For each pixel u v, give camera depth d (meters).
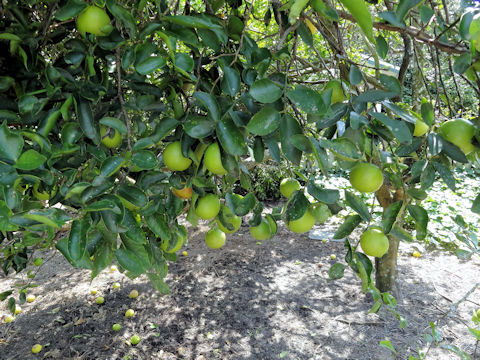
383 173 1.29
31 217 0.85
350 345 3.35
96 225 1.16
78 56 1.15
